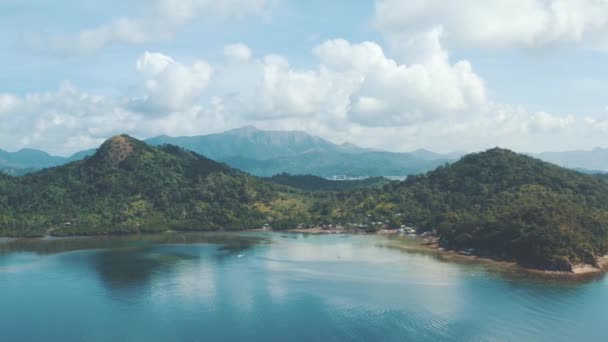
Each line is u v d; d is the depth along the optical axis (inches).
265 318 6358.3
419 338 5615.2
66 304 7052.2
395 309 6619.1
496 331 5782.5
